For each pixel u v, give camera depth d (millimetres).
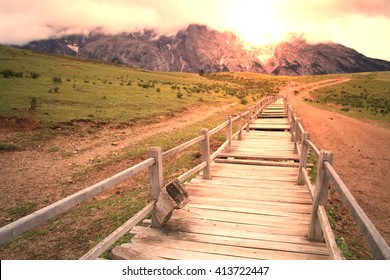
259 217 4898
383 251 1579
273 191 6238
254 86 89750
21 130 13234
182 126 17844
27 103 17156
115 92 28469
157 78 69312
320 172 3789
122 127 16125
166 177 8969
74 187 8719
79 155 11453
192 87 50812
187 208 5285
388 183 9680
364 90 72062
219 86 65312
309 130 19422
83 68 65438
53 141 12711
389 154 13742
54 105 18125
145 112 20219
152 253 3793
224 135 15406
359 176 10367
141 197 7551
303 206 5383
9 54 71312
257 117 21203
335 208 7145
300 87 89500
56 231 6188
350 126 22188
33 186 8602
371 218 7242
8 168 9742
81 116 16188
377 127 22469
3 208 7320
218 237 4191
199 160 10734
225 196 5957
